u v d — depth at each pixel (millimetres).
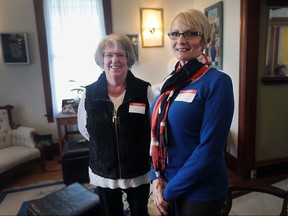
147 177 1337
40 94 3527
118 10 3592
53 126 3619
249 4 2311
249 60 2420
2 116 3143
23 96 3480
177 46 958
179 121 902
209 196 892
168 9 3766
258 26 2369
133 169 1286
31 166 3182
